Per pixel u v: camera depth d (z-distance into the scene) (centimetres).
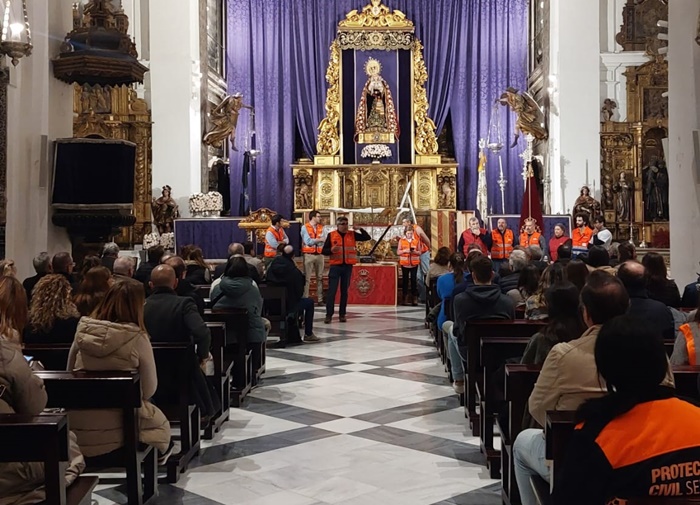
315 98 2330
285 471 578
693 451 242
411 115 2305
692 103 950
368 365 1005
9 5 822
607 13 1983
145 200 1861
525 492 405
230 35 2284
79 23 1652
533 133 1955
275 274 1159
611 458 243
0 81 895
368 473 572
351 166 2264
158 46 1867
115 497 524
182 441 578
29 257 985
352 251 1420
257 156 2302
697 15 934
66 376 446
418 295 1753
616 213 1916
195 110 1919
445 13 2317
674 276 1005
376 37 2298
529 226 1611
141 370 486
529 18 2252
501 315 687
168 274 624
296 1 2319
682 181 977
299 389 865
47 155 1008
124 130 1853
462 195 2325
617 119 1956
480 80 2311
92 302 562
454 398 816
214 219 1733
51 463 333
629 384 251
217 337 695
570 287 471
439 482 552
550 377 381
